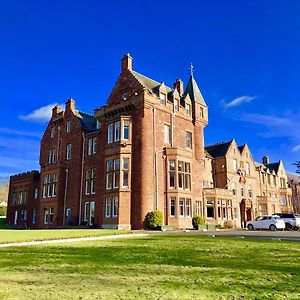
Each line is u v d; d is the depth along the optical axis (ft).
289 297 23.49
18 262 39.73
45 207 156.25
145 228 115.75
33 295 23.97
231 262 38.52
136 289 25.49
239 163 186.60
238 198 179.01
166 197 124.47
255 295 23.90
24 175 190.80
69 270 34.04
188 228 125.49
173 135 133.90
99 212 129.49
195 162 141.08
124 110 130.41
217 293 24.32
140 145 122.62
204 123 150.41
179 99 141.49
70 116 162.50
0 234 84.33
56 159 163.94
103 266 36.29
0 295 24.02
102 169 133.49
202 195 141.59
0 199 424.87
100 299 22.80
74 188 148.05
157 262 38.86
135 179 121.19
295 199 264.52
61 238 72.69
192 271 32.94
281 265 36.35
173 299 22.74
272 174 230.07
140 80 136.77
